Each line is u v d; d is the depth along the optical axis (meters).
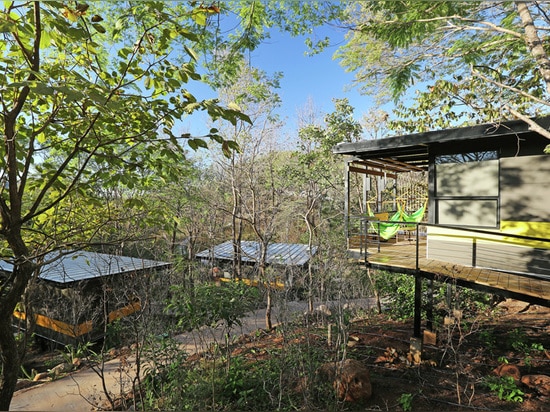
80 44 2.41
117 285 6.89
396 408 4.12
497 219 5.20
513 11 4.85
